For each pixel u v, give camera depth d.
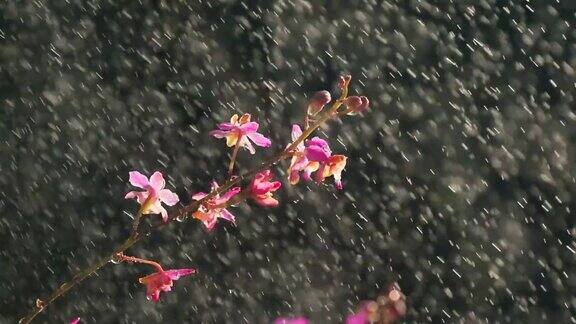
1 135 1.37
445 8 1.58
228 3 1.53
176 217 0.76
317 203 1.36
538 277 1.38
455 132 1.48
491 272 1.36
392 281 1.33
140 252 1.29
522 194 1.44
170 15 1.51
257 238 1.32
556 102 1.53
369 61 1.52
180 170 1.38
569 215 1.43
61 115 1.41
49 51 1.46
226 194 0.76
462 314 1.33
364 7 1.56
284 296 1.29
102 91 1.44
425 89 1.51
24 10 1.48
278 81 1.48
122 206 1.33
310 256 1.33
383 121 1.46
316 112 0.76
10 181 1.33
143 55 1.48
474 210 1.41
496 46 1.57
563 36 1.58
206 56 1.49
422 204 1.40
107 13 1.50
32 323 1.22
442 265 1.36
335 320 1.29
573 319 1.35
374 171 1.42
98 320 1.23
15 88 1.42
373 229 1.37
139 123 1.42
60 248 1.29
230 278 1.29
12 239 1.28
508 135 1.49
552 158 1.48
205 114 1.44
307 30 1.53
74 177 1.35
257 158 1.39
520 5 1.60
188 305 1.26
